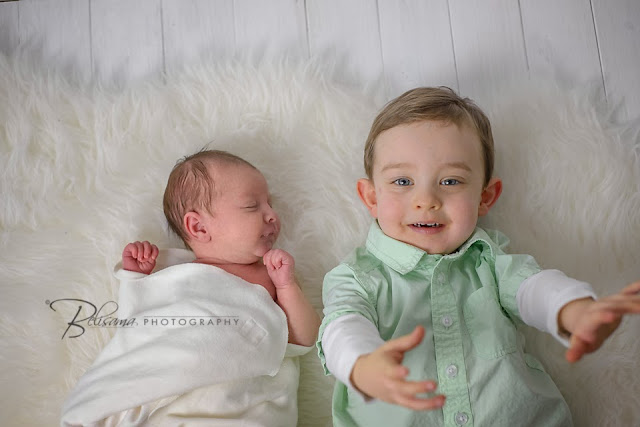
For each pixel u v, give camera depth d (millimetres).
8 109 1676
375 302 1327
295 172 1630
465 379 1237
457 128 1352
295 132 1659
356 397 1309
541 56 1728
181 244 1602
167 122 1682
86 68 1807
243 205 1473
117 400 1272
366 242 1446
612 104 1680
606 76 1701
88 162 1660
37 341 1497
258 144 1657
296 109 1674
